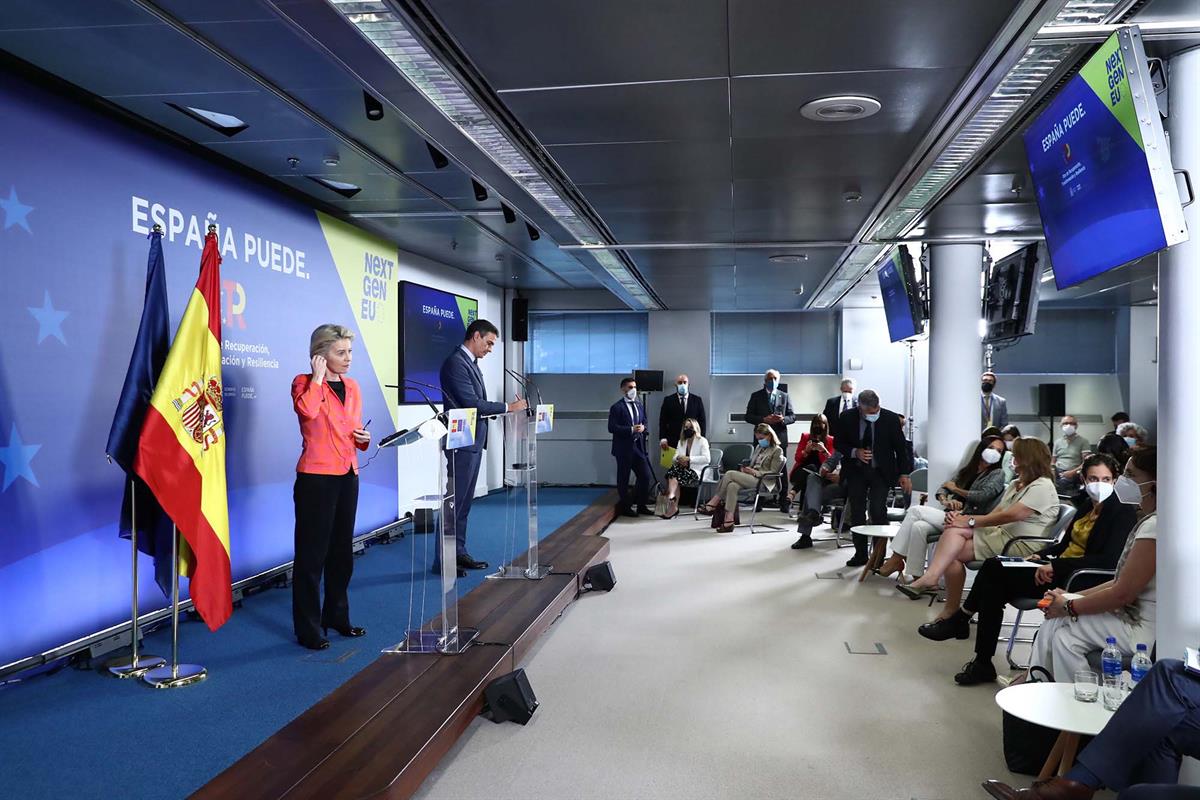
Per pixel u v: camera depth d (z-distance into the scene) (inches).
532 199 250.8
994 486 246.4
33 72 158.9
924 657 196.5
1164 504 122.8
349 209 279.7
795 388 552.7
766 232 298.2
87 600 177.3
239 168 227.9
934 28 130.6
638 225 289.3
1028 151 154.9
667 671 186.5
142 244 193.3
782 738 148.8
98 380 179.9
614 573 286.4
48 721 142.9
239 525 233.1
